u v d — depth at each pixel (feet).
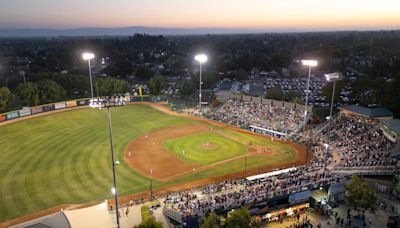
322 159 189.98
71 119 297.33
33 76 503.20
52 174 178.40
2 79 520.42
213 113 312.71
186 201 142.10
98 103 132.26
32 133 253.24
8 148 219.00
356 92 381.19
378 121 230.27
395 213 140.15
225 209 132.16
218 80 618.44
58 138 241.14
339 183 151.74
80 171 182.80
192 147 224.94
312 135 237.04
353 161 181.88
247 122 278.26
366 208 134.31
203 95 429.79
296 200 144.77
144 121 294.05
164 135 252.21
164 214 133.08
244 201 136.87
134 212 136.98
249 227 108.47
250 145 229.04
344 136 221.66
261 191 147.43
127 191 160.56
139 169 187.73
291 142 234.38
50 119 297.74
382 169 171.22
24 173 179.22
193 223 124.36
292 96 368.27
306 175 166.50
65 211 123.34
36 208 143.74
